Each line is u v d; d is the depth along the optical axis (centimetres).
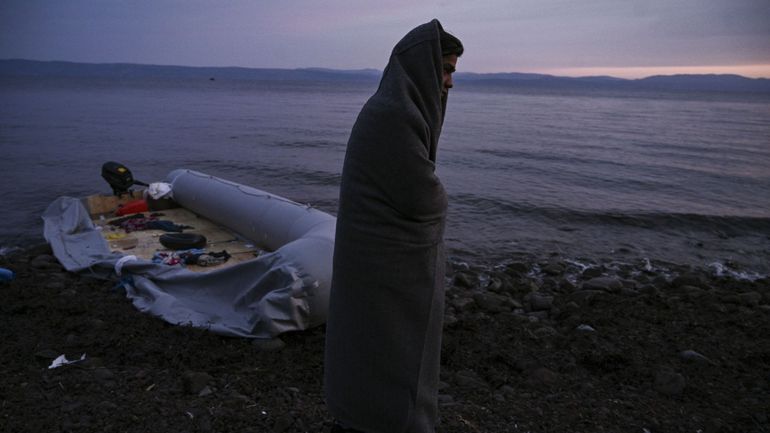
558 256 989
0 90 9725
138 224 760
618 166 2220
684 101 15000
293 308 457
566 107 9162
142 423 311
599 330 560
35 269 723
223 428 309
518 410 360
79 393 350
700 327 573
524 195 1545
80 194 1395
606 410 368
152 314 511
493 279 796
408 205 190
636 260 980
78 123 3534
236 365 419
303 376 402
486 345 497
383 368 202
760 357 486
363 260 198
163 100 7288
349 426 212
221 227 770
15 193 1381
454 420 333
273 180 1714
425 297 200
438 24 200
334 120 4472
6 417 312
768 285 830
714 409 379
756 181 1903
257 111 5575
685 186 1792
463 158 2364
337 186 1633
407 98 190
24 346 439
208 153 2295
